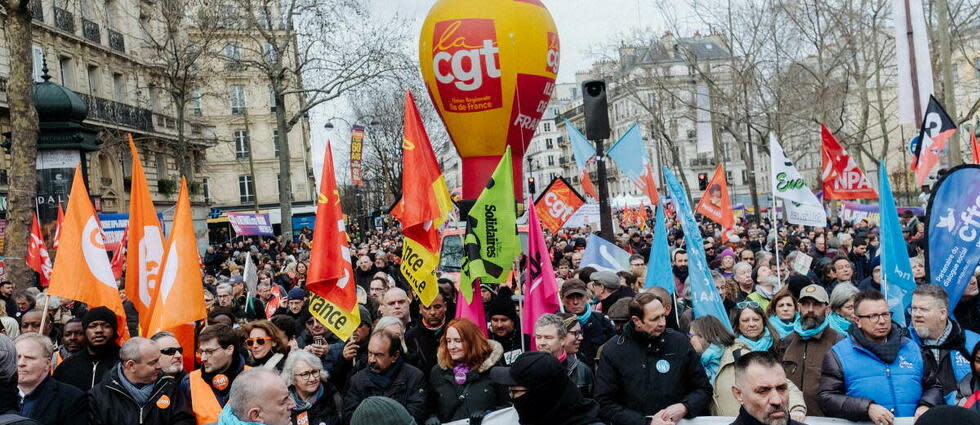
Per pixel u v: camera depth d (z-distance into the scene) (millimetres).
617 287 9023
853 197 13844
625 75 39031
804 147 42844
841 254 10359
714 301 7309
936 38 28531
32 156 14039
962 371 5648
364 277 13141
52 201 15211
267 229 34031
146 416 5793
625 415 5449
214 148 58625
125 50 40250
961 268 6445
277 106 33969
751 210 53469
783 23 38250
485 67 13000
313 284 7176
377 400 3988
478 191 13836
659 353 5594
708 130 33406
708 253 15023
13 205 13836
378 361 6129
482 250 7281
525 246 13523
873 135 55312
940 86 28688
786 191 11781
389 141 56281
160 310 6836
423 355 7250
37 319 8102
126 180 38531
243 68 38844
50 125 15148
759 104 37469
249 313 11320
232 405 4621
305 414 5828
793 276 7312
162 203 41906
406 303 7805
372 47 32562
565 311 8102
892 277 6641
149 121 40594
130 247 7770
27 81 14008
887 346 5270
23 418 4434
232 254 28469
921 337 5395
